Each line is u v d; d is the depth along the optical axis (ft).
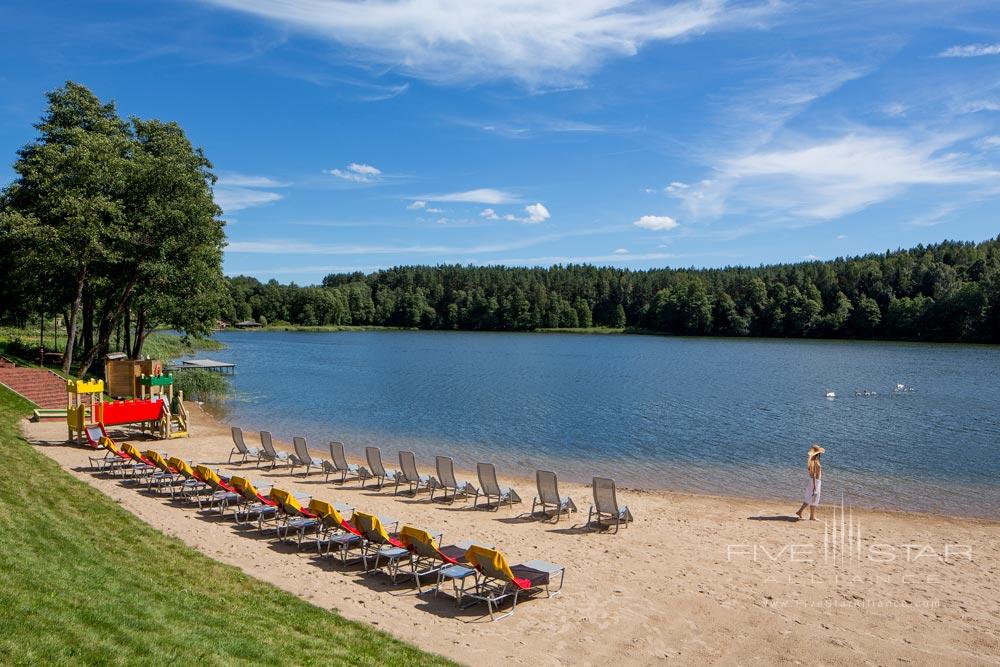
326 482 57.57
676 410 112.16
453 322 489.26
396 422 98.68
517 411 110.63
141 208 109.09
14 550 27.40
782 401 123.65
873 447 80.53
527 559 37.86
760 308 388.98
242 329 477.36
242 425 93.45
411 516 47.03
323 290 513.86
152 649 20.47
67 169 102.47
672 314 423.23
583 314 480.23
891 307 345.51
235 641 22.91
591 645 26.81
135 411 73.15
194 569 32.04
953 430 92.38
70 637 19.76
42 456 56.70
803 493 58.70
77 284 108.17
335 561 36.17
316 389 140.87
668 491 58.34
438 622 28.63
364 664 23.17
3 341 135.03
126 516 40.60
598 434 89.61
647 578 34.94
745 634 28.09
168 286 117.80
